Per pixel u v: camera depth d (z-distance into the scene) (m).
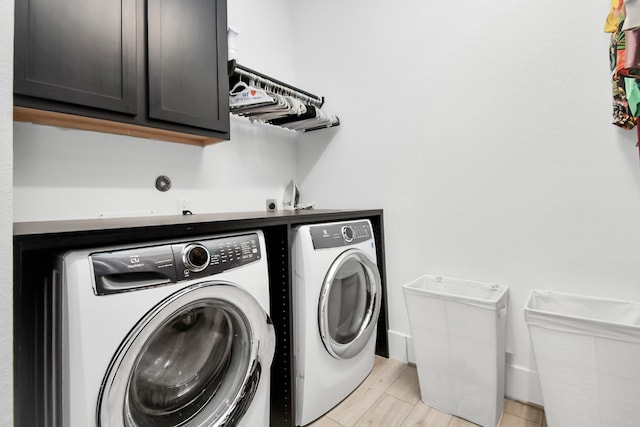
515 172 1.45
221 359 1.09
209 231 1.00
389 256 1.88
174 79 1.30
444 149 1.66
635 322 1.16
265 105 1.65
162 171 1.60
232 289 0.98
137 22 1.19
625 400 1.00
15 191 1.15
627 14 0.70
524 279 1.44
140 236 0.83
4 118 0.59
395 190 1.85
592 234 1.27
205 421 0.97
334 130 2.12
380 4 1.89
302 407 1.29
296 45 2.33
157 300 0.81
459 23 1.60
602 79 1.24
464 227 1.60
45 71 0.97
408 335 1.81
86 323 0.70
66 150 1.28
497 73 1.49
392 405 1.44
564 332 1.09
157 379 0.93
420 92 1.74
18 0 0.92
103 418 0.72
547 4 1.35
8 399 0.60
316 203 2.24
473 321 1.29
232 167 1.94
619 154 1.21
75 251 0.74
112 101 1.12
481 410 1.29
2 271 0.59
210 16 1.46
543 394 1.15
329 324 1.48
